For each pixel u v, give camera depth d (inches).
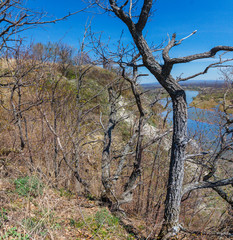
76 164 262.5
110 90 288.2
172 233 190.2
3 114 274.7
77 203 218.2
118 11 183.8
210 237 236.1
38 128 260.2
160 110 291.3
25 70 200.2
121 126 410.3
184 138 187.0
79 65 267.3
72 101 276.8
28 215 155.2
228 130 228.4
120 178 328.2
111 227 204.5
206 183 204.4
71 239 159.8
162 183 288.4
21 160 231.0
